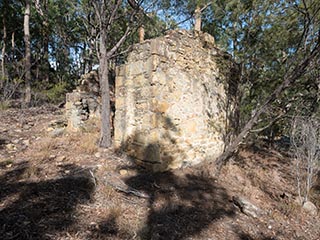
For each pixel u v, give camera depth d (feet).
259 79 19.52
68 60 51.90
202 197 12.67
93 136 20.38
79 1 20.84
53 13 23.57
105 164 14.69
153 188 12.57
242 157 21.34
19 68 40.09
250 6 16.92
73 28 28.27
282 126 23.08
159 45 14.24
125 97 16.76
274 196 14.64
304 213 12.85
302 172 18.02
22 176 11.70
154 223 9.44
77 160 14.90
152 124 14.26
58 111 31.32
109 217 9.22
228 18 18.89
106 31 19.67
